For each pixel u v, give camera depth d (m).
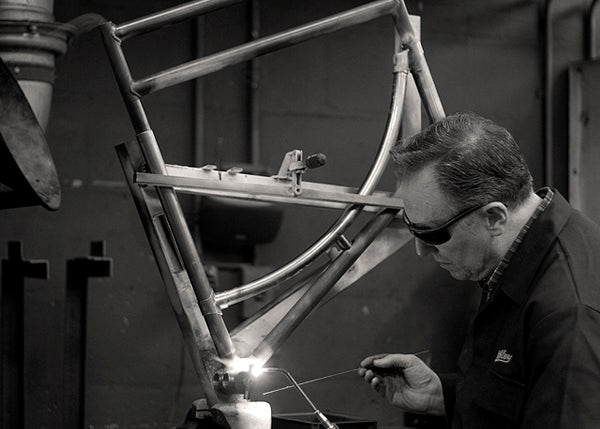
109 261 2.43
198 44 3.12
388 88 3.37
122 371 3.02
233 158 3.18
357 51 3.34
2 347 2.49
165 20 1.43
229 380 1.28
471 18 3.51
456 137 1.27
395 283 3.36
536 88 3.59
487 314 1.37
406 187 1.30
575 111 3.53
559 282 1.24
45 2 2.02
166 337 3.08
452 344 3.43
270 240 3.09
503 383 1.29
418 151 1.29
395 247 1.58
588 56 3.64
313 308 1.46
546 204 1.33
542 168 3.59
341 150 3.30
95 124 3.02
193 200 3.10
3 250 2.90
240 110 3.20
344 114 3.31
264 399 3.14
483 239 1.30
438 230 1.29
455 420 1.40
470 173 1.25
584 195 3.51
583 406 1.12
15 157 1.49
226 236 3.03
